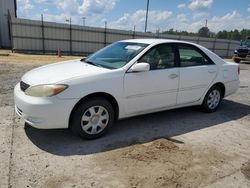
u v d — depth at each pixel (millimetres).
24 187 2869
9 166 3248
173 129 4770
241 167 3561
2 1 28438
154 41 4859
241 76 12398
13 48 23891
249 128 5059
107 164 3426
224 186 3111
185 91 5121
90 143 4020
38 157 3516
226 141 4379
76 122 3924
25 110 3750
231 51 39406
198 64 5367
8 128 4363
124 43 5156
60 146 3869
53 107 3662
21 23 23750
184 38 33906
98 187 2945
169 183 3086
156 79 4582
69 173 3182
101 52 5168
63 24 25531
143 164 3465
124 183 3039
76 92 3777
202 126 5012
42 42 25062
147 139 4266
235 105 6668
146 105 4602
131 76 4281
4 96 6246
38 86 3730
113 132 4488
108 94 4113
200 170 3410
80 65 4559
